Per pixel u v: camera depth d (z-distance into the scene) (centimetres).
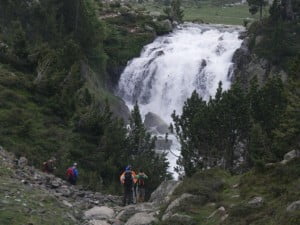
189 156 3145
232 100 3020
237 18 15050
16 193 1823
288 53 7175
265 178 1714
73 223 1709
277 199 1477
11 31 5681
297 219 1233
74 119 3603
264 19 8538
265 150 2262
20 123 3203
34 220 1592
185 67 7912
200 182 1939
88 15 7388
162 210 1855
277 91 3081
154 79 8012
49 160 2767
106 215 1938
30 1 6475
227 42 8538
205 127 3052
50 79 3925
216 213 1600
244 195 1658
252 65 7544
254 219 1409
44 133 3216
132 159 3319
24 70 4297
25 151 2855
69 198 2225
